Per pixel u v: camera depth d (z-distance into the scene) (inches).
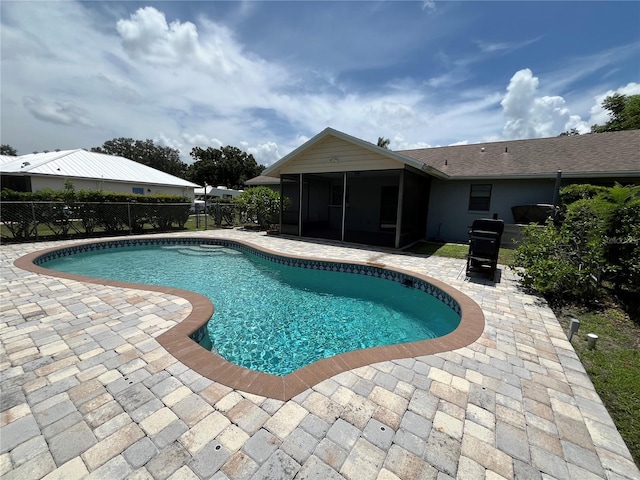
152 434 76.7
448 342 133.3
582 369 114.3
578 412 90.4
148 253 409.4
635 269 181.2
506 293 209.2
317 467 68.6
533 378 107.5
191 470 67.0
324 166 422.3
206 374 102.7
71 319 146.6
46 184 671.1
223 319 203.2
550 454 74.7
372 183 541.0
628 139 410.9
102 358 111.9
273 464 69.0
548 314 171.6
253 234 513.0
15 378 99.1
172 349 118.6
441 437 78.7
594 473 70.2
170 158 2078.0
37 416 82.3
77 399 89.4
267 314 212.5
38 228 449.1
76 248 365.7
